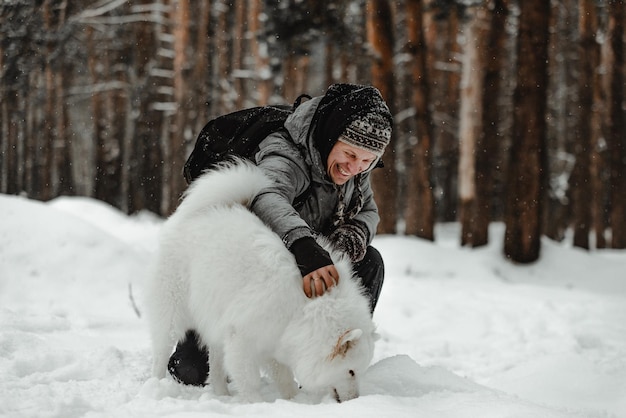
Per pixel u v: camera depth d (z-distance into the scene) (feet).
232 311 9.09
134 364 11.36
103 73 73.15
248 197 9.80
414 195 46.55
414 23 44.45
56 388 9.39
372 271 11.35
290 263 9.09
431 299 25.05
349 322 8.89
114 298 19.22
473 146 44.96
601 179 58.03
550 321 21.53
